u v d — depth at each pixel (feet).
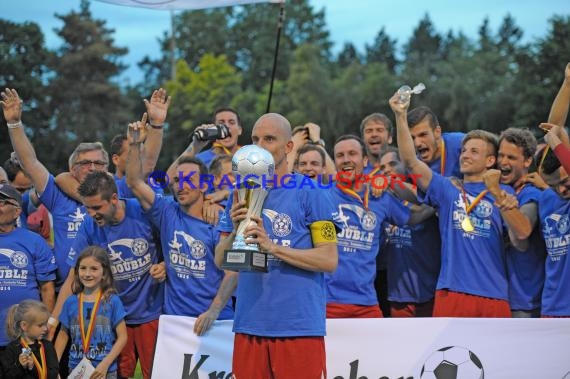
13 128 26.94
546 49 206.69
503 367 24.13
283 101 257.96
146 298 26.12
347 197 26.94
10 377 24.20
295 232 20.71
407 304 27.99
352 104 257.75
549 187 25.85
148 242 26.08
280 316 20.45
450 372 24.22
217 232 25.55
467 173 26.53
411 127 29.07
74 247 26.32
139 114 268.41
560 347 24.16
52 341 26.68
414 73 264.11
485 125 235.20
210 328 24.70
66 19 264.93
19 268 26.50
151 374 24.77
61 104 243.81
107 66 258.37
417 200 27.04
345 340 24.39
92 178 25.04
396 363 24.30
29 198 32.01
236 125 34.32
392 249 28.07
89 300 25.18
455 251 25.79
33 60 188.24
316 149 27.86
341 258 26.58
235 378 21.01
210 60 248.93
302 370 20.45
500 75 261.65
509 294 26.12
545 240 25.39
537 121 204.23
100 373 24.47
